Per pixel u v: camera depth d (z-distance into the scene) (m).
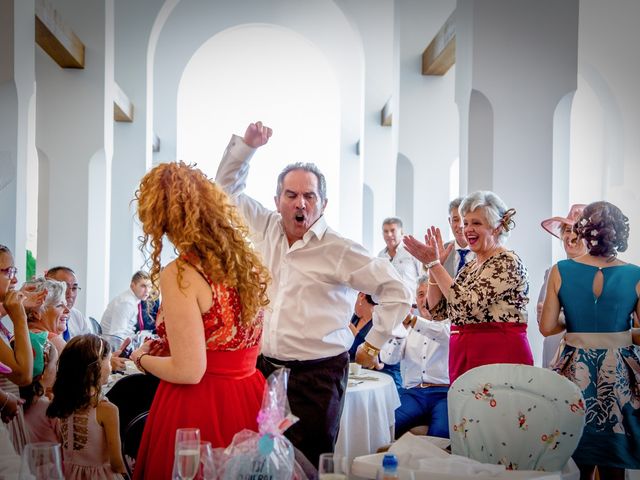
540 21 5.44
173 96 11.88
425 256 3.80
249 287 2.34
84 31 8.12
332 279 3.14
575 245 4.45
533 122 5.46
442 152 8.39
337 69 12.24
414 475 2.08
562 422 2.63
